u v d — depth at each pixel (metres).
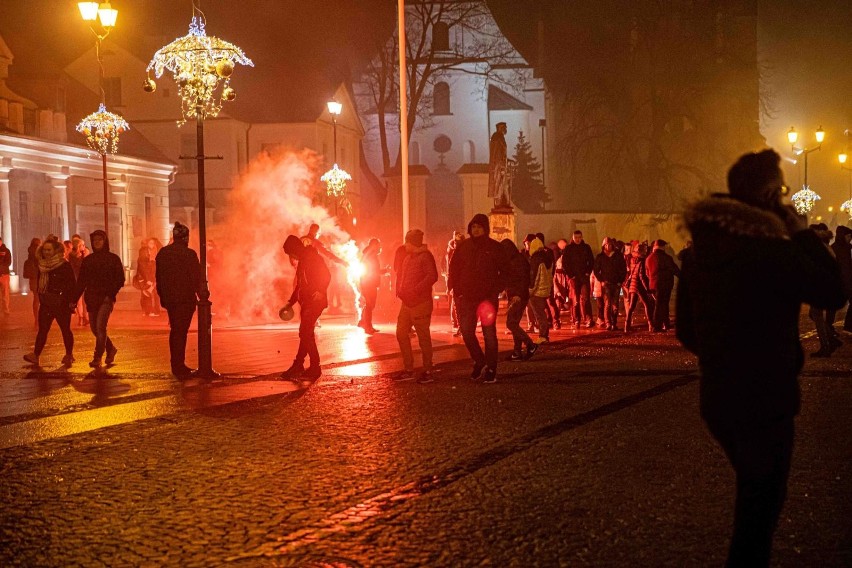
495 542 6.20
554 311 24.33
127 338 22.77
